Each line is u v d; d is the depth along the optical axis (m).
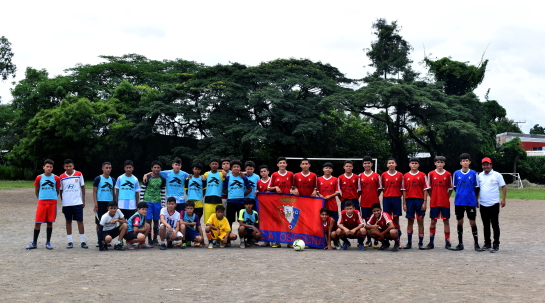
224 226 10.47
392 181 10.42
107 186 10.34
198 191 10.98
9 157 48.56
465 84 45.56
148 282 6.61
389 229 9.91
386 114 44.12
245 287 6.29
